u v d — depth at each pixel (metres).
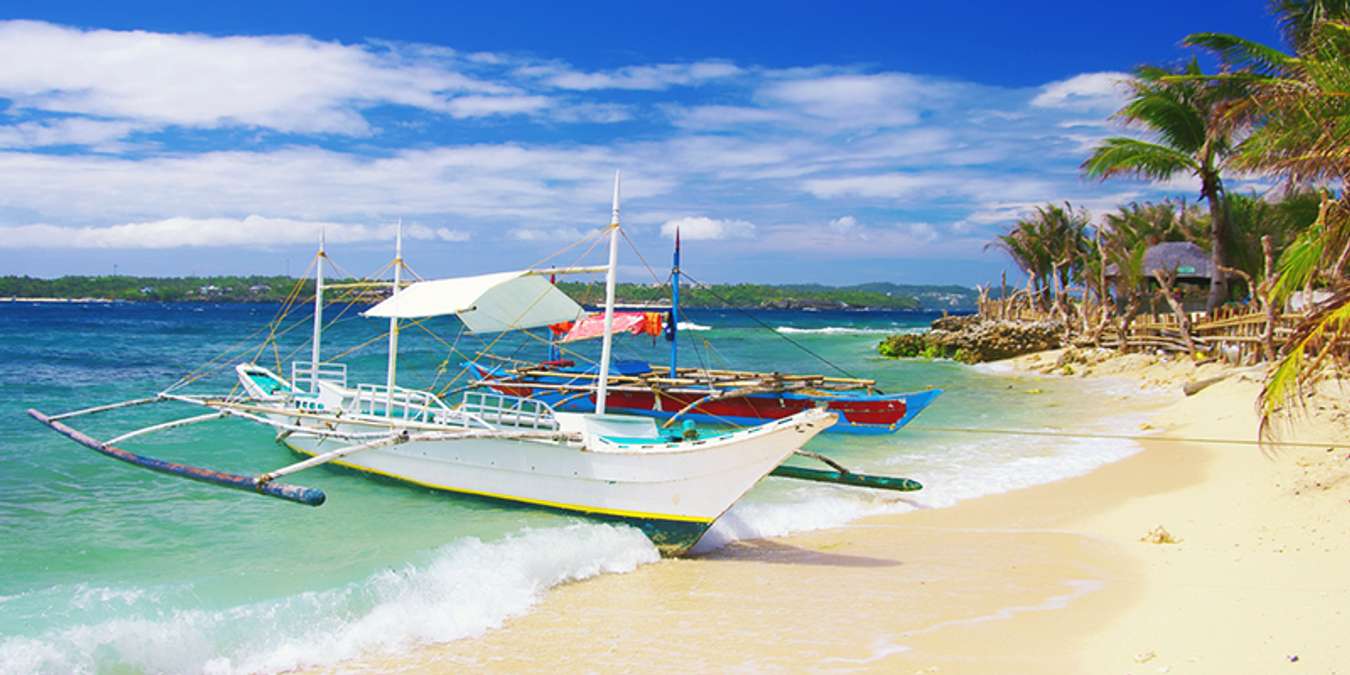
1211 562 9.99
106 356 39.41
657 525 11.46
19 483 14.00
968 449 18.61
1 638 7.88
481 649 8.03
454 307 12.54
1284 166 13.27
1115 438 19.31
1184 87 30.47
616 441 12.56
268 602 8.98
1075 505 13.56
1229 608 8.36
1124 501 13.69
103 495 13.45
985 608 8.94
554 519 12.29
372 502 13.30
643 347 52.25
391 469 14.44
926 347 46.38
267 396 16.78
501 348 47.91
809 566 10.67
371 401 14.97
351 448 11.31
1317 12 20.23
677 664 7.64
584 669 7.55
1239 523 11.54
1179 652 7.41
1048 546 11.30
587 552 10.63
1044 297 60.56
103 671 7.43
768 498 13.91
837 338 69.44
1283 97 13.46
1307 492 12.28
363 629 8.35
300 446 16.16
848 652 7.83
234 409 14.90
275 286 174.00
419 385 28.67
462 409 14.78
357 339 52.97
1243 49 24.02
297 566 10.33
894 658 7.66
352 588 9.34
